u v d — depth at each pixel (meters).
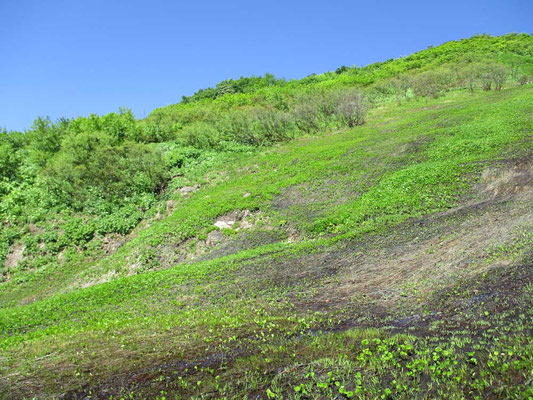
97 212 24.47
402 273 10.55
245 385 5.85
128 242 21.73
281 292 11.12
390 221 15.56
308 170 23.89
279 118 33.72
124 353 7.66
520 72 42.25
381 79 50.69
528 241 9.65
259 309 9.81
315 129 35.03
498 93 35.09
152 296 12.55
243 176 26.50
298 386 5.53
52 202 25.20
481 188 16.33
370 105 40.47
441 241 11.98
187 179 27.38
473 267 9.40
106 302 12.81
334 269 12.13
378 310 8.66
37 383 6.62
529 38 57.34
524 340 5.80
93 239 22.59
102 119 37.25
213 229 19.23
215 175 27.42
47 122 35.09
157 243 19.14
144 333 8.86
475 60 49.03
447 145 21.94
